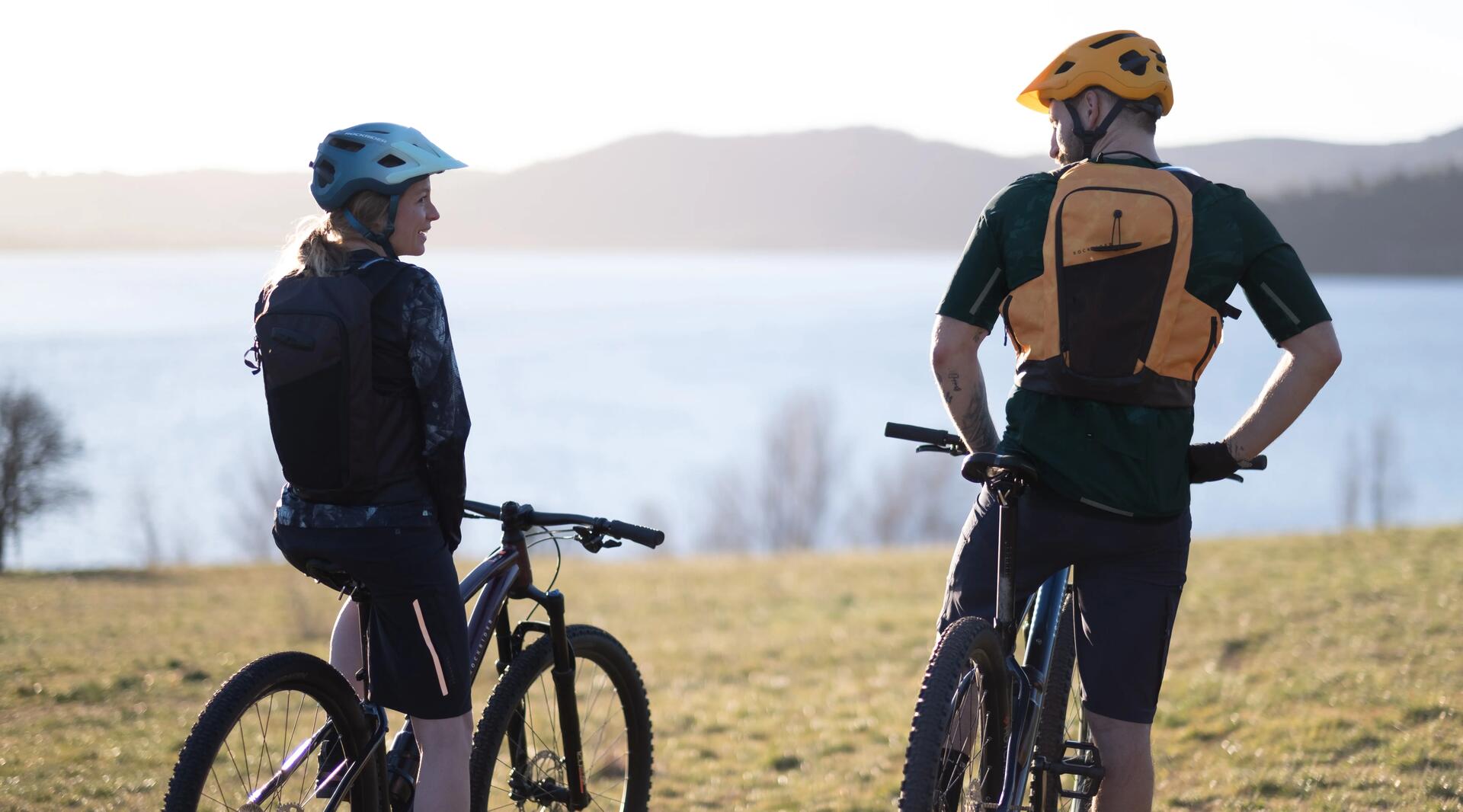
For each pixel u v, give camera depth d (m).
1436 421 162.50
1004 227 3.15
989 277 3.19
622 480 118.50
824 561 24.23
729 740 7.62
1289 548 16.84
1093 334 3.04
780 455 72.50
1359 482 87.62
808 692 9.52
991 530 3.33
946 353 3.18
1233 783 5.43
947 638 2.97
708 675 10.71
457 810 3.32
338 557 3.09
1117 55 3.20
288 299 3.03
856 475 103.62
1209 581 13.55
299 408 2.99
